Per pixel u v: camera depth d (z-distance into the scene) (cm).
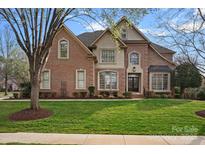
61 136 1109
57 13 1555
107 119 1441
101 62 2969
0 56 4144
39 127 1297
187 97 2867
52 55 2805
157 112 1617
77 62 2806
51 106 1827
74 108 1759
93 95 2747
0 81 4919
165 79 3125
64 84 2794
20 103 2022
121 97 2759
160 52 3353
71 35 2803
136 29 3097
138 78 3148
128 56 3111
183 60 2369
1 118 1506
